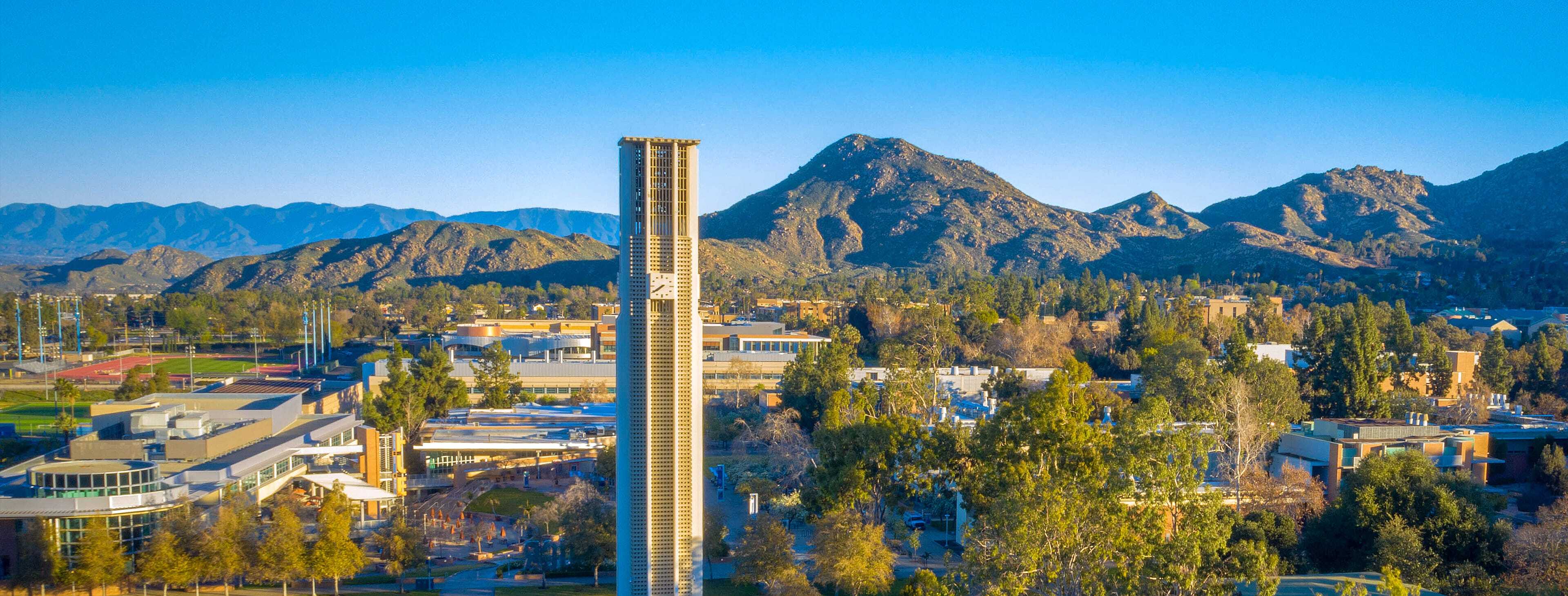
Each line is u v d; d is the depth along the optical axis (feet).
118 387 545.44
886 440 279.28
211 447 294.25
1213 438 204.85
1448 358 506.07
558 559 271.49
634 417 219.61
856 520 238.89
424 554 256.32
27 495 247.70
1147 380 447.42
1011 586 169.78
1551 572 217.77
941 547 289.33
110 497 240.53
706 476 385.29
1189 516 185.47
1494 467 351.87
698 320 221.66
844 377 455.22
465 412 481.46
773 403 488.02
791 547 246.27
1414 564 224.12
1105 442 244.42
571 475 396.78
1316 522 260.21
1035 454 249.75
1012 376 466.29
